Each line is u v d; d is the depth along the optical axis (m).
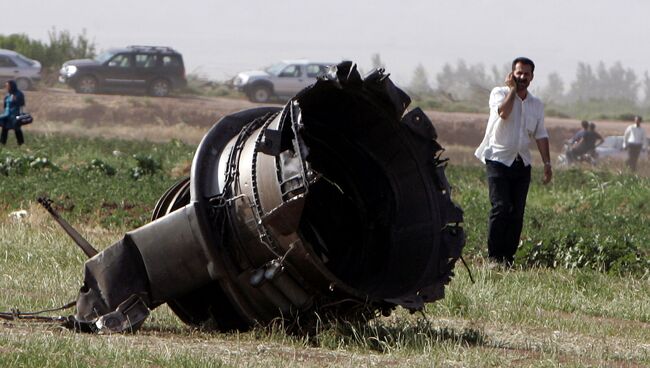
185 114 119.56
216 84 142.62
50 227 38.81
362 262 25.27
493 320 27.20
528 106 34.22
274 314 23.55
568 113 164.88
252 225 23.09
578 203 57.19
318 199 26.06
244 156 23.58
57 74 134.75
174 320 25.39
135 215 43.62
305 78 129.50
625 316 28.97
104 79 124.81
